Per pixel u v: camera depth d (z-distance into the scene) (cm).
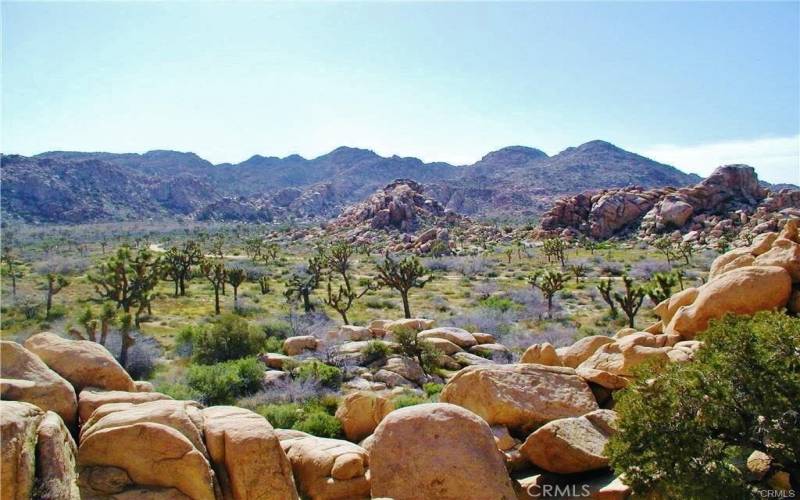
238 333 2555
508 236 12300
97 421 737
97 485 645
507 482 720
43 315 3988
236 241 15425
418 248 11181
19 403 625
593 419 857
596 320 3853
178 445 666
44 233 17712
